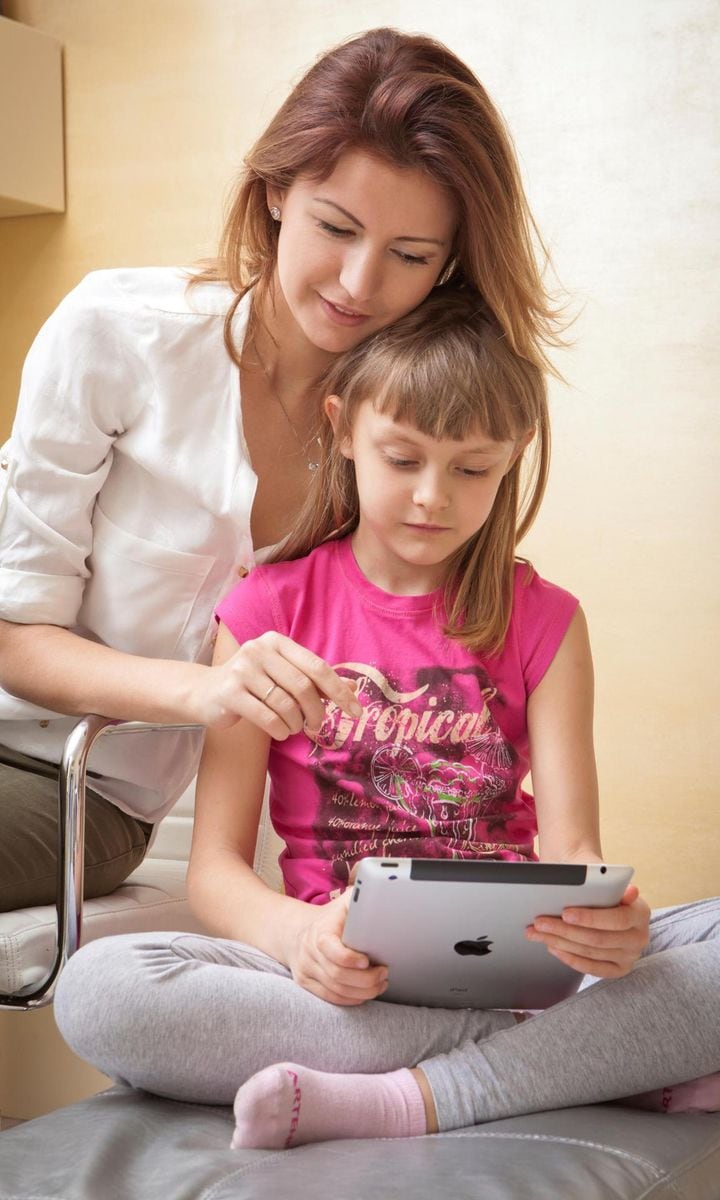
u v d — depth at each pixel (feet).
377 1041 3.76
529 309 4.64
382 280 4.36
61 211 10.46
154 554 4.87
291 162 4.25
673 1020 3.74
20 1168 3.34
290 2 9.64
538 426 4.83
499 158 4.40
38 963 4.63
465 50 9.25
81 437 4.74
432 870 3.44
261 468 4.99
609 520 9.11
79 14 10.31
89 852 5.11
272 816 4.72
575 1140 3.44
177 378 4.74
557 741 4.68
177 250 10.09
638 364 8.97
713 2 8.66
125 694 4.41
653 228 8.88
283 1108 3.41
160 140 10.11
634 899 3.71
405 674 4.64
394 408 4.33
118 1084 3.98
